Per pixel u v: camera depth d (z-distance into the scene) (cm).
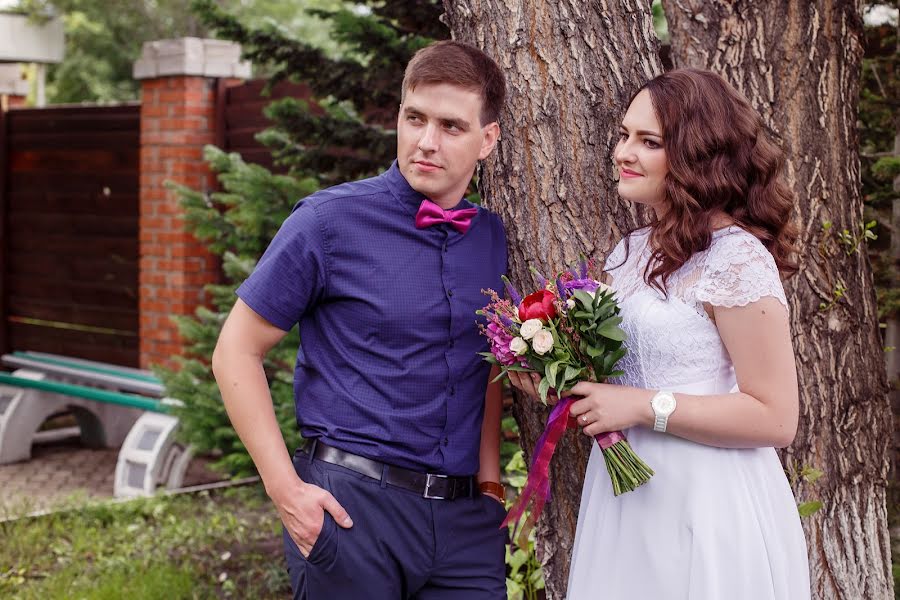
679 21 312
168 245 744
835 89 306
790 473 302
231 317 237
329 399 237
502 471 437
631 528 233
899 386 393
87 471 718
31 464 737
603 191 262
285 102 448
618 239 262
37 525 518
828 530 303
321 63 455
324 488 232
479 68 233
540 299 227
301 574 236
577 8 260
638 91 235
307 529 227
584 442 267
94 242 822
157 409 622
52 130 852
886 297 385
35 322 890
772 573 227
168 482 617
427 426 236
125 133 787
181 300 738
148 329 762
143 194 762
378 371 234
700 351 225
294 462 245
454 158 233
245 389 231
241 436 233
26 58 912
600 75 261
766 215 229
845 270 305
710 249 225
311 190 469
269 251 237
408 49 418
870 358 311
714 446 226
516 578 374
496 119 243
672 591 224
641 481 226
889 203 410
